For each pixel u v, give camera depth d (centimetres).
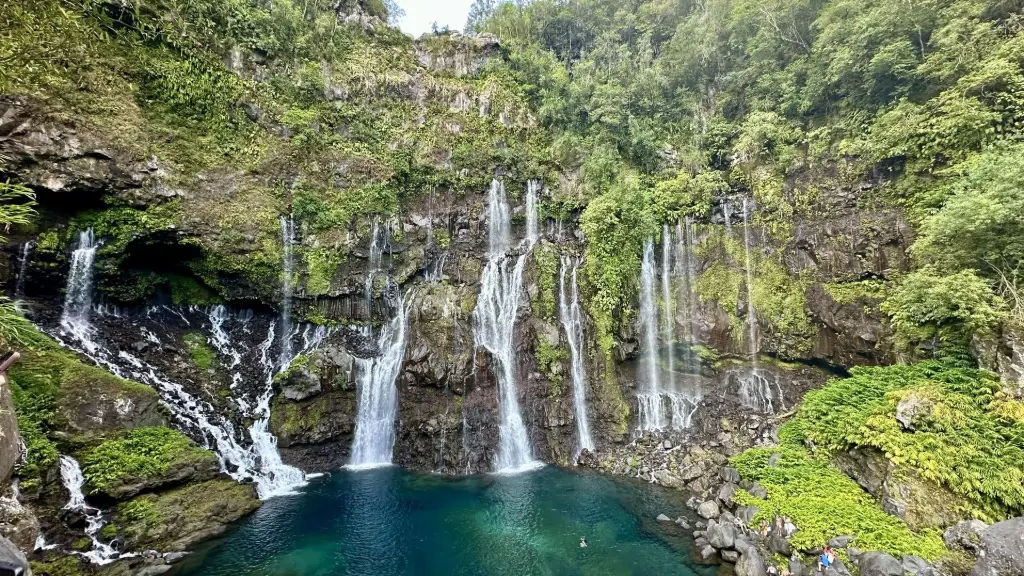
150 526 1177
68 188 1595
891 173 2112
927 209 1830
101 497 1156
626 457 1930
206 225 1930
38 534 947
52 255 1588
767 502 1362
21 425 1099
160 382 1612
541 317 2225
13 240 1512
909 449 1270
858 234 2123
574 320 2270
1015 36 1834
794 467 1505
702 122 3111
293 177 2286
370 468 1866
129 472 1218
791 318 2230
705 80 3362
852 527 1195
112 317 1759
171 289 1972
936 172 1830
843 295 2092
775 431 1864
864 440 1377
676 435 2039
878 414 1421
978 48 1884
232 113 2191
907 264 1914
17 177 1495
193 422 1551
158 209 1814
